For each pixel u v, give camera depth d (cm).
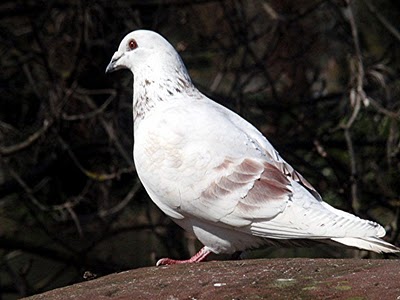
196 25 1577
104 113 1473
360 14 1573
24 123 1510
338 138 1516
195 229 853
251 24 1583
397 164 1442
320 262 702
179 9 1559
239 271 700
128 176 1495
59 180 1493
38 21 1496
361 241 766
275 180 821
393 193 1460
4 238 1498
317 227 789
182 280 688
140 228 1489
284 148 1502
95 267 1510
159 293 660
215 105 886
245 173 823
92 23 1480
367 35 1584
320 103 1576
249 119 1532
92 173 1411
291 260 723
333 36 1563
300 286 639
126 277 734
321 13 1605
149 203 1513
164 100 886
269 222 811
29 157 1487
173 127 850
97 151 1489
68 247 1471
